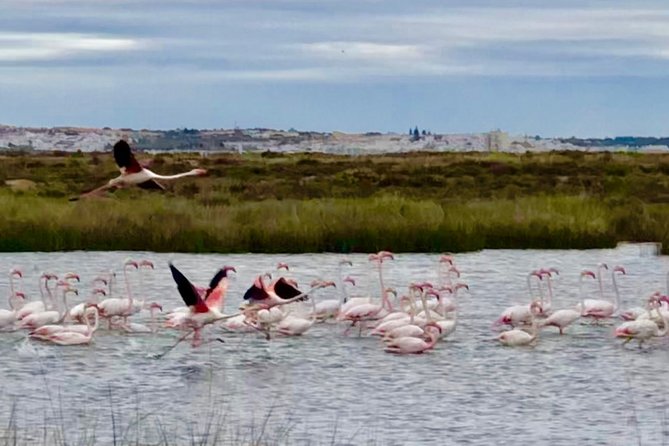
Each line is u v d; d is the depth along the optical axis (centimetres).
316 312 3234
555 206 5862
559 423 2216
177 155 11956
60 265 4516
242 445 2072
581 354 2834
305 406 2342
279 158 12300
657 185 8669
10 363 2705
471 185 8750
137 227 5028
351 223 5044
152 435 2138
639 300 3788
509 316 3105
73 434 2138
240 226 5056
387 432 2150
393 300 3691
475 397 2409
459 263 4659
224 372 2628
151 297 3778
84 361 2725
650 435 2139
